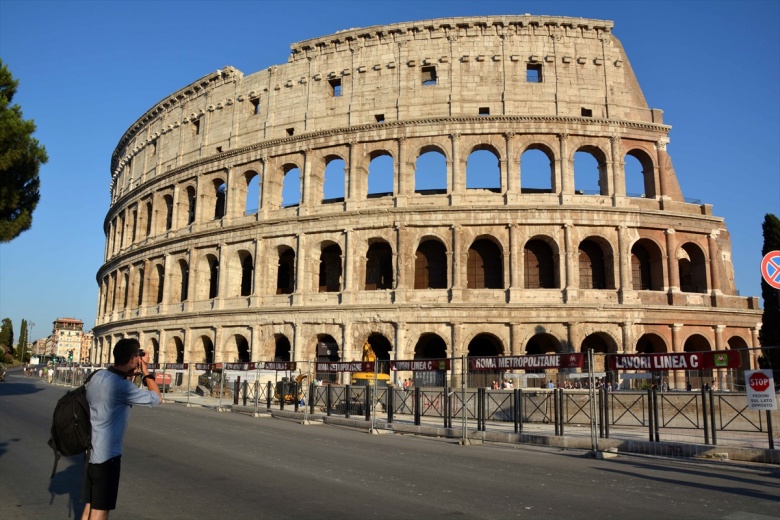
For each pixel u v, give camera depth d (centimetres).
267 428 3650
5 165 4619
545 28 7100
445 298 6506
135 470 2069
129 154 10381
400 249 6669
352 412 4675
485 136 6875
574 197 6688
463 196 6750
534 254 6906
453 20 7125
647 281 6969
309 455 2478
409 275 6656
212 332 7612
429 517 1452
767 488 1947
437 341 7150
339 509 1520
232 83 8362
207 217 8300
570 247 6512
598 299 6444
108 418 1055
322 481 1897
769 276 2547
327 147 7331
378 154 7244
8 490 1755
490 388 4391
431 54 7169
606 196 6756
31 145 4922
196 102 8831
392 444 3009
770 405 2503
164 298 8419
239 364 5256
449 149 6875
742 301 6875
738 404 3641
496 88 6981
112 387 1062
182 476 1962
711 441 3100
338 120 7344
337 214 6931
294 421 4316
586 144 6844
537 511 1538
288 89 7781
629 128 6919
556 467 2338
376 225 6800
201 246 8050
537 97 6931
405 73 7175
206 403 5997
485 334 6562
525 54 7038
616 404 4125
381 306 6544
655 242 6719
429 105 7025
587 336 6694
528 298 6425
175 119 9150
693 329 6575
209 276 8175
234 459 2328
